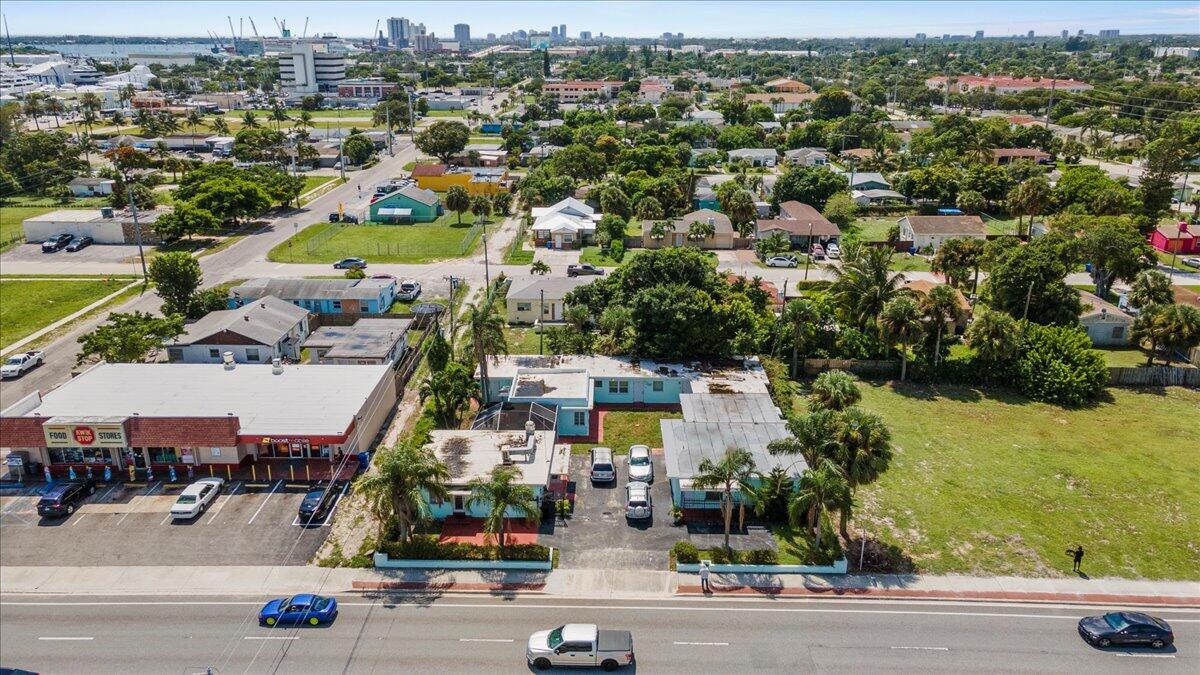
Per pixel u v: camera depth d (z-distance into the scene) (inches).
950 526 1878.7
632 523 1861.5
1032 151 7057.1
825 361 2805.1
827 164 6471.5
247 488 1985.7
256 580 1644.9
